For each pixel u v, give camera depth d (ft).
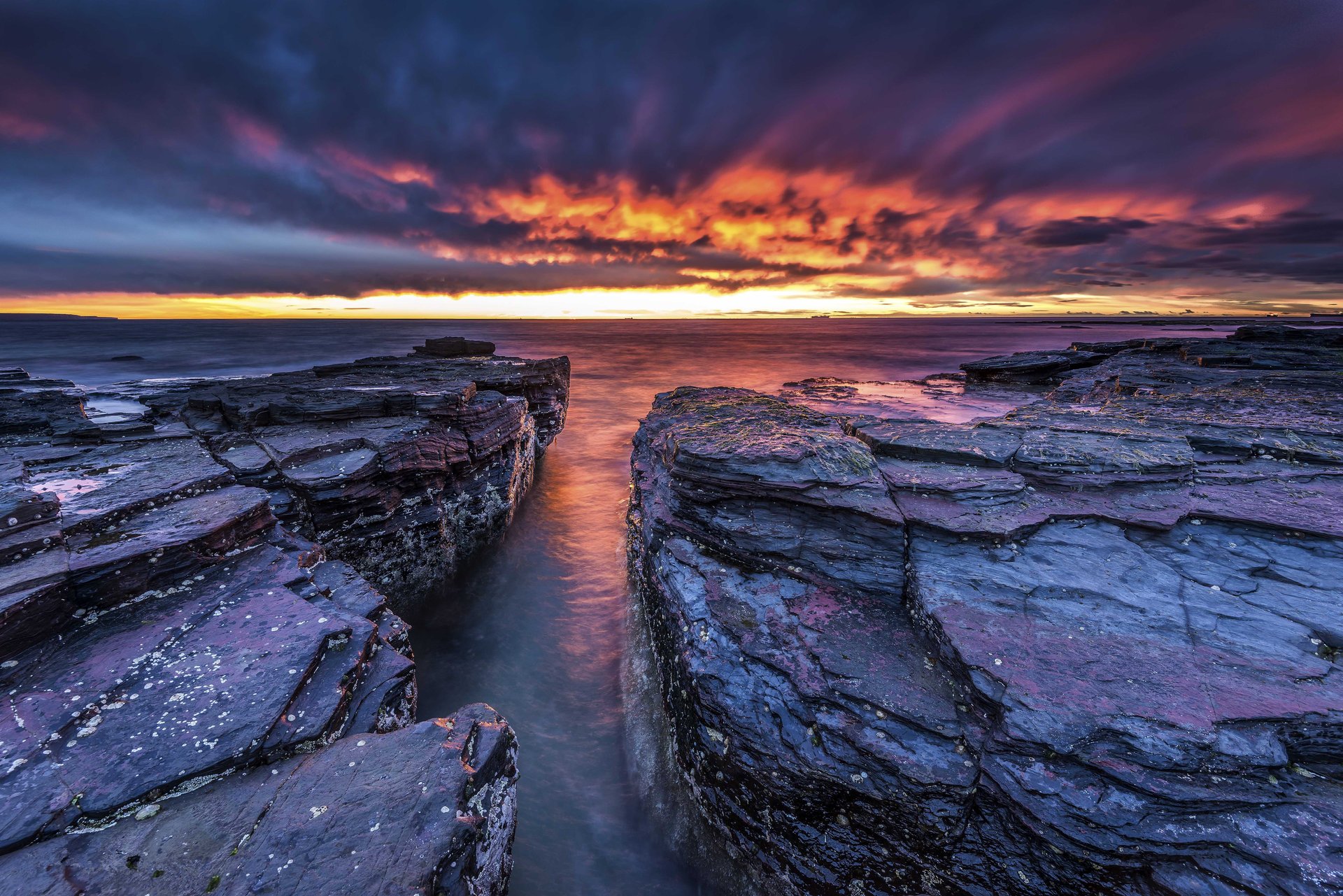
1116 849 15.61
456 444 49.70
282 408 45.42
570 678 37.99
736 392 60.08
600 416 121.08
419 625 43.09
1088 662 19.49
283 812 14.64
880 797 19.10
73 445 37.27
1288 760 16.47
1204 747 16.51
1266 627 20.63
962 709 19.57
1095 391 70.28
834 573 26.84
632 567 46.21
